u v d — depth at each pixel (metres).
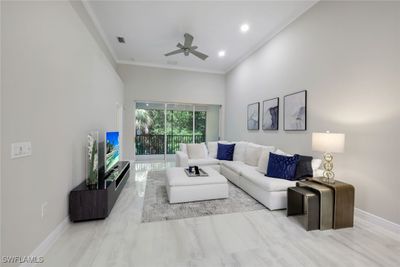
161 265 1.50
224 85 6.92
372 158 2.22
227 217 2.35
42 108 1.64
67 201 2.09
